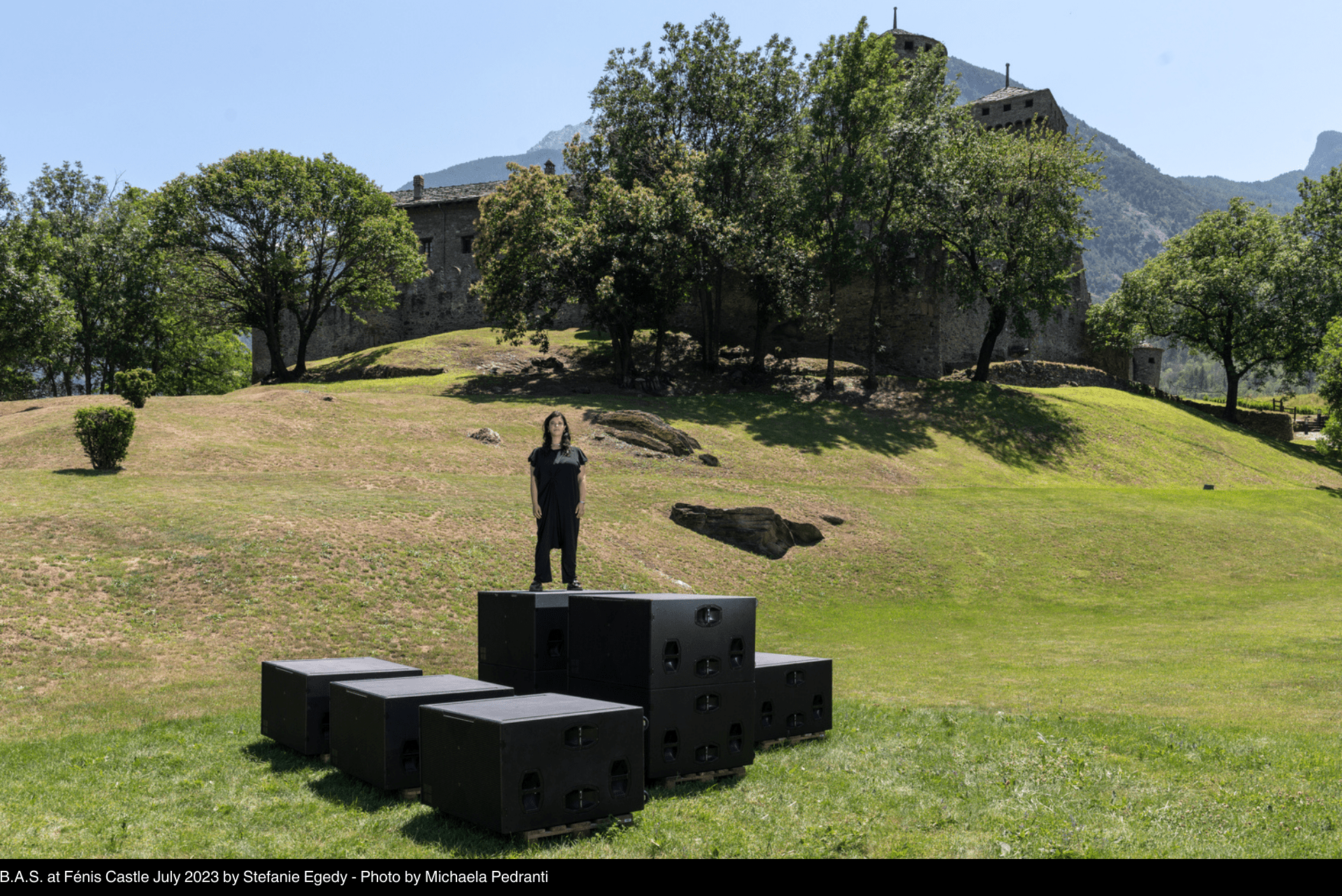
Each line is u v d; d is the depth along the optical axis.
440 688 7.01
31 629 12.69
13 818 5.96
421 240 73.00
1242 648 15.97
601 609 7.17
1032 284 51.81
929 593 23.48
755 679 7.48
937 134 48.25
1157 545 28.61
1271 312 58.88
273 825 5.91
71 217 57.38
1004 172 52.47
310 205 55.22
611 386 47.19
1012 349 67.88
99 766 7.45
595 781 5.81
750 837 5.70
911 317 57.22
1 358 47.16
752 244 48.03
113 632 13.23
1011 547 27.38
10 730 9.02
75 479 21.59
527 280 46.91
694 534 25.12
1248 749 7.93
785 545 25.47
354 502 21.50
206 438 27.72
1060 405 50.66
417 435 31.83
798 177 48.28
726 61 50.56
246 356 75.31
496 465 29.45
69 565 15.27
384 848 5.42
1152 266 66.25
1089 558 26.94
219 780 7.04
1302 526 32.56
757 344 51.53
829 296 52.38
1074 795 6.62
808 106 50.69
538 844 5.45
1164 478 42.97
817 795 6.65
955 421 45.41
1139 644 16.95
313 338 73.38
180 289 55.69
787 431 39.59
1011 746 8.12
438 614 16.20
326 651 13.81
